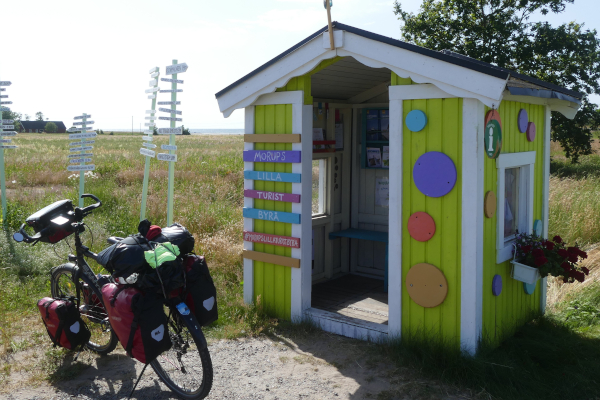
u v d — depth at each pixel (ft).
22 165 70.54
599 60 61.36
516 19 64.03
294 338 16.83
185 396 12.74
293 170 17.72
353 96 22.94
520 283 17.57
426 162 14.74
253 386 13.58
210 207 36.01
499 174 15.31
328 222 22.79
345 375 14.21
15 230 29.71
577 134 64.80
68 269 15.34
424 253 15.06
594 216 33.65
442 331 14.87
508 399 12.84
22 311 18.65
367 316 18.47
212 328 17.52
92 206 15.01
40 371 14.24
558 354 15.53
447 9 66.49
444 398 12.91
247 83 18.20
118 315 12.30
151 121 27.53
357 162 23.44
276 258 18.13
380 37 14.98
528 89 14.93
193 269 13.08
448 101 14.34
